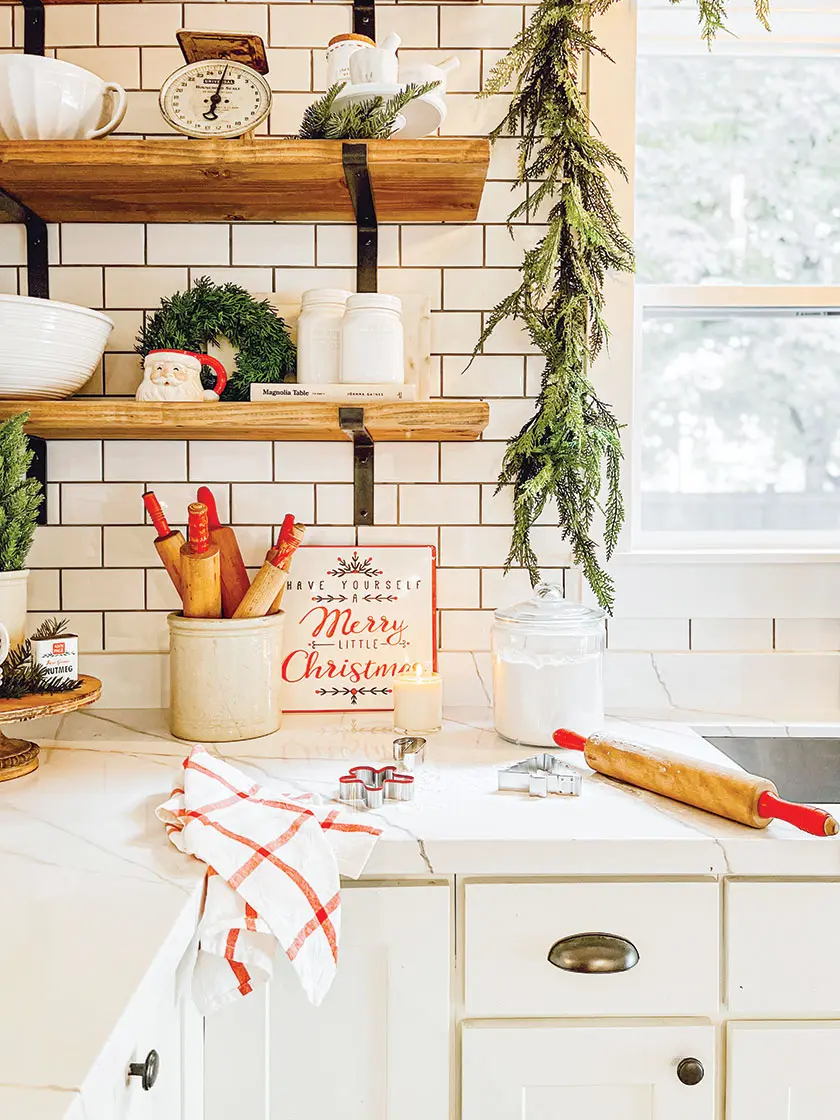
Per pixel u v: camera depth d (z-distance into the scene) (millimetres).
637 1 1611
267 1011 1025
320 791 1174
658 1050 1040
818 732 1528
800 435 1747
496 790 1189
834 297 1695
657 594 1656
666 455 1762
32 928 781
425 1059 1044
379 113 1360
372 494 1640
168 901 840
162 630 1638
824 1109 1047
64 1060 584
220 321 1509
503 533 1644
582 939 1034
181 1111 931
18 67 1334
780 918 1042
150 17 1594
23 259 1609
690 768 1123
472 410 1338
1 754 1267
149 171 1361
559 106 1458
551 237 1435
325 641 1613
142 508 1627
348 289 1623
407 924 1036
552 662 1367
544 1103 1048
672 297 1693
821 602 1663
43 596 1628
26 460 1284
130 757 1336
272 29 1600
